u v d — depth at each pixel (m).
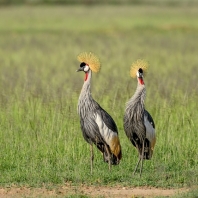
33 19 96.50
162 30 78.88
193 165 18.64
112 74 34.88
